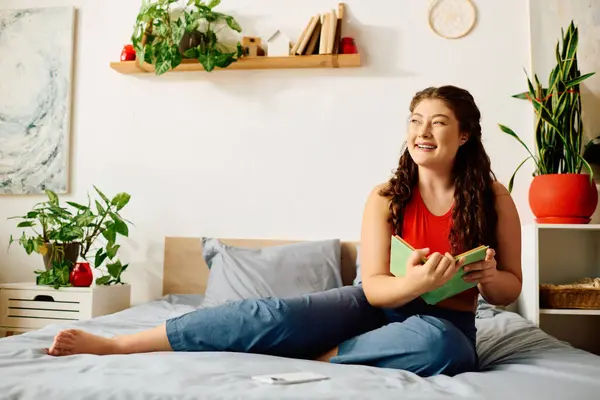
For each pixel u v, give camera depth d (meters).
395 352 1.30
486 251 1.33
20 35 3.11
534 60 2.71
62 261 2.72
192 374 1.12
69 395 1.04
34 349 1.39
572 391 1.07
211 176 2.96
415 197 1.62
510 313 2.27
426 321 1.33
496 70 2.78
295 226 2.88
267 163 2.92
